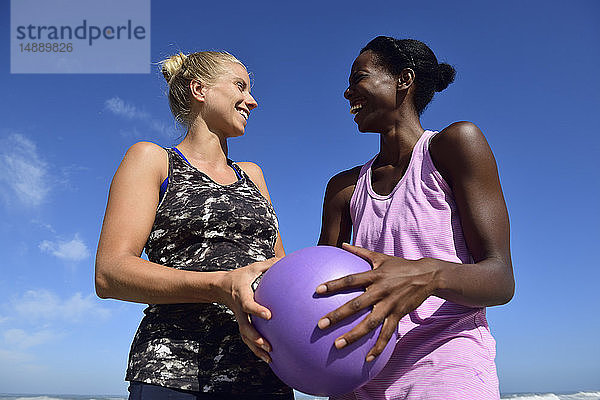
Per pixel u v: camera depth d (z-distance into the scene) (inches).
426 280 70.1
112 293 80.0
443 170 87.8
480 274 74.7
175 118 104.3
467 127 84.5
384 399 81.8
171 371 78.9
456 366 77.2
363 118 99.0
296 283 68.1
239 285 70.6
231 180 98.2
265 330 69.2
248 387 82.1
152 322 82.9
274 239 97.7
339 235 106.3
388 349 70.6
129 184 85.1
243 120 101.4
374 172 100.0
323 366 66.5
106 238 81.5
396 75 96.8
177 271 76.0
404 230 87.9
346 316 65.4
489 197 81.9
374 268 71.4
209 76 100.1
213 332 82.4
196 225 86.6
